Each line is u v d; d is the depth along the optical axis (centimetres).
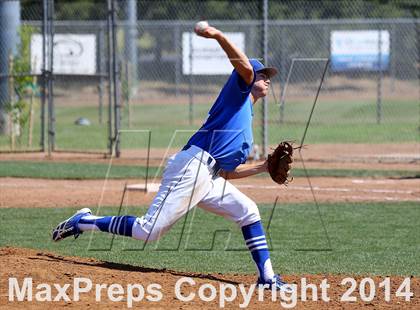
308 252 2806
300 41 11481
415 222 3394
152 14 12325
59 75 5691
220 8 12062
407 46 11306
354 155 5612
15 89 6072
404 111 9019
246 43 10506
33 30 6550
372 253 2800
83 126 7875
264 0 5141
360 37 8350
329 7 11819
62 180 4466
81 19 12031
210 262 2634
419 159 5319
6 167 4962
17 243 2919
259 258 2139
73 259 2388
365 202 3862
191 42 7419
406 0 10194
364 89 11094
